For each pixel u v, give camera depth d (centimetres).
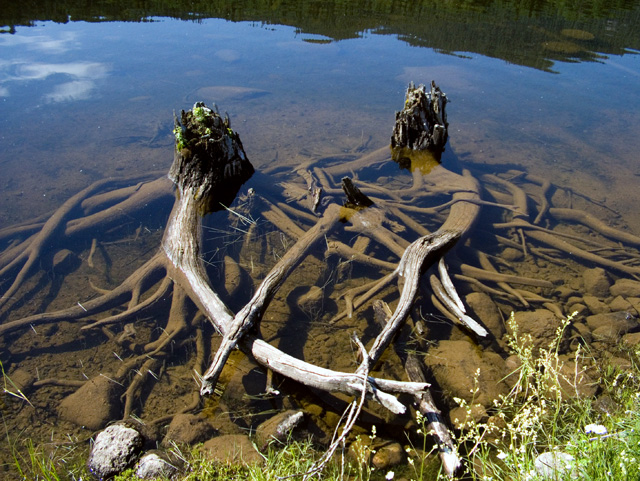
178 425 436
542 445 399
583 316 593
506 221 785
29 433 446
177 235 685
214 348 543
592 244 726
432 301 605
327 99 1216
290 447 411
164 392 489
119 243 722
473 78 1327
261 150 977
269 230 758
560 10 2005
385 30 1742
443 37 1667
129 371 511
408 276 611
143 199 789
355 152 977
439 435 401
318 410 459
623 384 466
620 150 979
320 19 1884
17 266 666
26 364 523
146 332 568
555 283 657
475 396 462
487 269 671
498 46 1571
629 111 1138
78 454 423
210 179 784
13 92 1169
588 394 459
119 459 401
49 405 475
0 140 955
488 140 1025
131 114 1095
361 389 427
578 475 289
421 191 844
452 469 373
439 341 545
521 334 553
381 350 496
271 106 1172
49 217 751
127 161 915
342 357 533
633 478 278
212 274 655
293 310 604
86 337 562
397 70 1388
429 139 918
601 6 2034
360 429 439
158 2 2106
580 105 1172
